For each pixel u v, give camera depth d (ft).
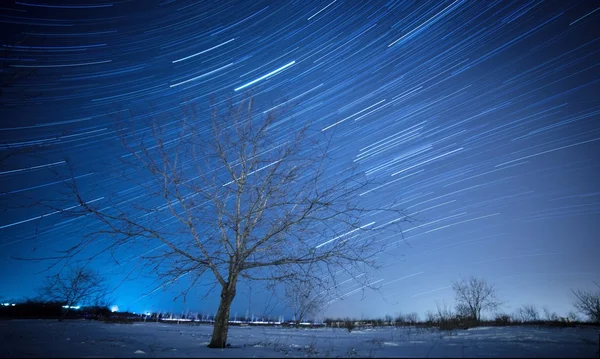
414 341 33.91
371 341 35.86
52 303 79.30
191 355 24.62
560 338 31.04
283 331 58.34
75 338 34.68
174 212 31.45
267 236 32.22
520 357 21.61
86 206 28.19
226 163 33.17
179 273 30.60
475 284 65.57
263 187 32.55
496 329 43.60
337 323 72.69
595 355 21.66
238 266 31.65
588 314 54.60
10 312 75.92
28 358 21.81
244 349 29.22
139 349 27.68
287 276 31.32
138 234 29.86
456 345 28.96
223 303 31.45
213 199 32.12
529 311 58.54
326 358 23.67
